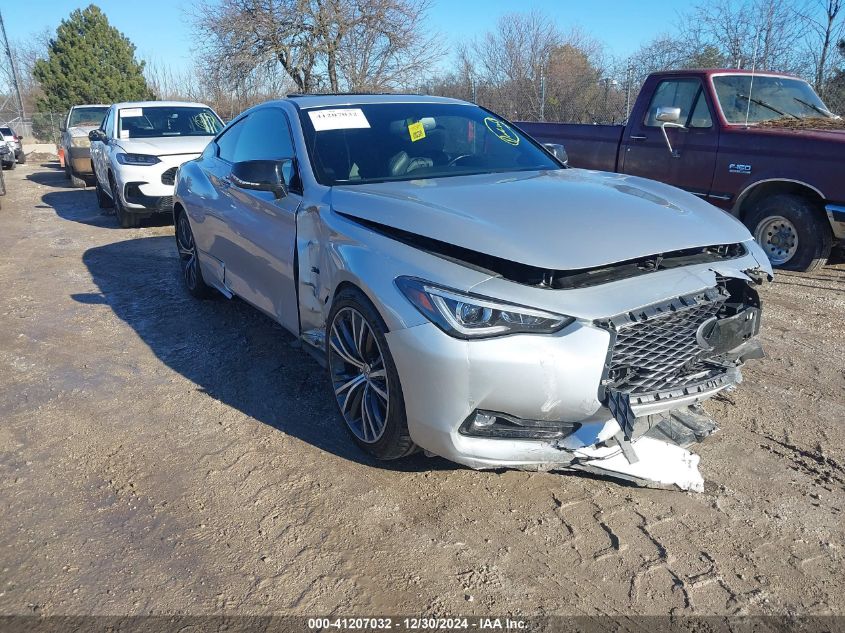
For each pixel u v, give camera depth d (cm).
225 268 494
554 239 273
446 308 264
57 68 3916
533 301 259
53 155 2789
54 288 652
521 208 303
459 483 310
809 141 613
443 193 330
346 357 326
